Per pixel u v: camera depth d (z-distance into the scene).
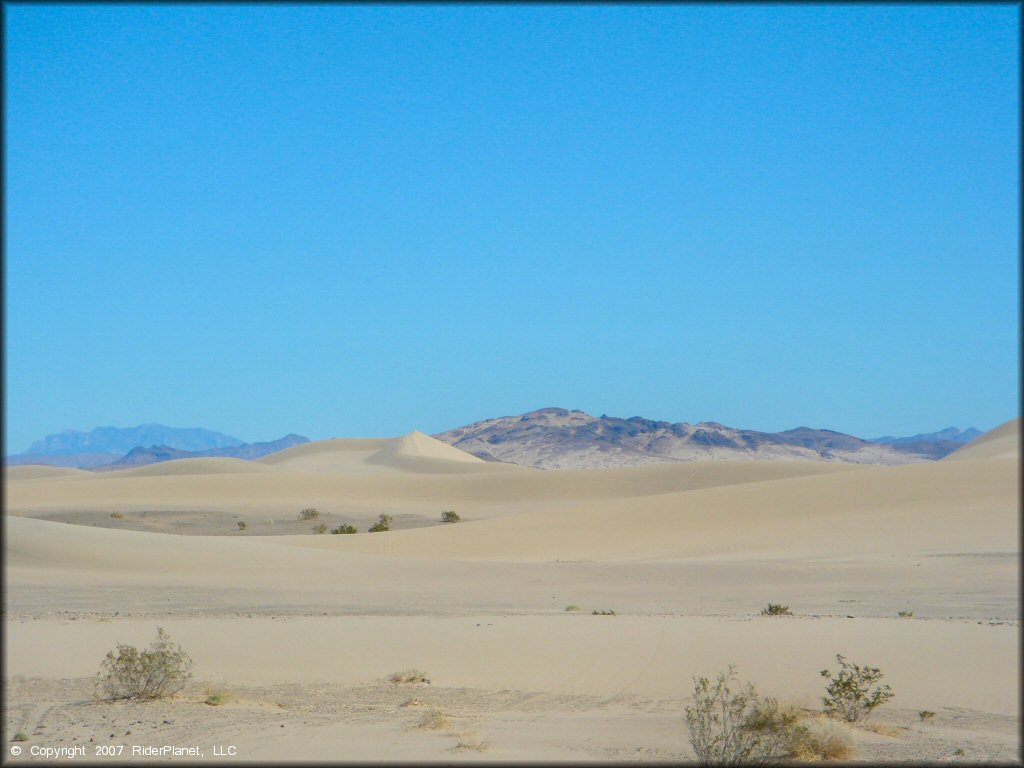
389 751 13.94
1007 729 16.38
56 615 31.61
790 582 40.75
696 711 15.98
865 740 15.72
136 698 19.44
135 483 121.81
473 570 46.47
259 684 21.02
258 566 47.38
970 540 47.47
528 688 20.34
